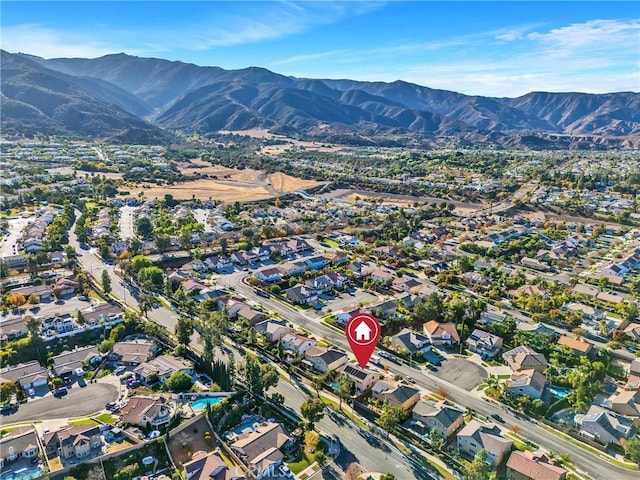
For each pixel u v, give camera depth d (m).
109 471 99.19
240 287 199.38
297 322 168.75
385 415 112.88
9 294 174.25
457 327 163.62
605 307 184.75
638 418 118.38
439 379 136.88
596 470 102.25
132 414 113.06
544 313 177.00
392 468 101.81
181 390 125.62
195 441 108.31
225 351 148.38
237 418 116.69
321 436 111.25
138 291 190.38
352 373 131.25
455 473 101.00
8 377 127.50
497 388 129.62
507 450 106.25
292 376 136.12
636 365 138.75
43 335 149.62
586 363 139.50
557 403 123.75
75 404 120.81
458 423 115.50
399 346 150.62
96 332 156.00
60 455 102.62
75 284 187.00
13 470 99.25
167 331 157.25
